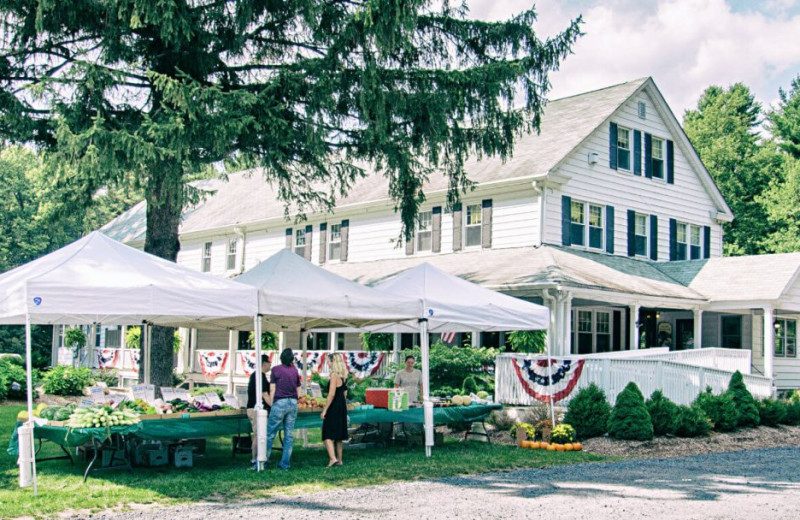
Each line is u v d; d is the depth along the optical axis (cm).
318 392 1402
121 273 1065
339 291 1242
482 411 1512
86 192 1814
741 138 4769
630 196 2662
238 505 875
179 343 3269
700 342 2416
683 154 2919
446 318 1367
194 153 1471
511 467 1209
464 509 864
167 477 1048
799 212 3928
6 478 1026
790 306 2312
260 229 3350
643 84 2719
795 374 2645
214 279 1141
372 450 1395
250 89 1568
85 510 838
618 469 1219
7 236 4697
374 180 3041
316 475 1080
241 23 1456
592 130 2492
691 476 1159
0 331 4603
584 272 2152
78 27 1484
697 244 2959
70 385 2405
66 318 1432
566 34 1769
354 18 1439
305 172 1820
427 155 1716
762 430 1842
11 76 1523
